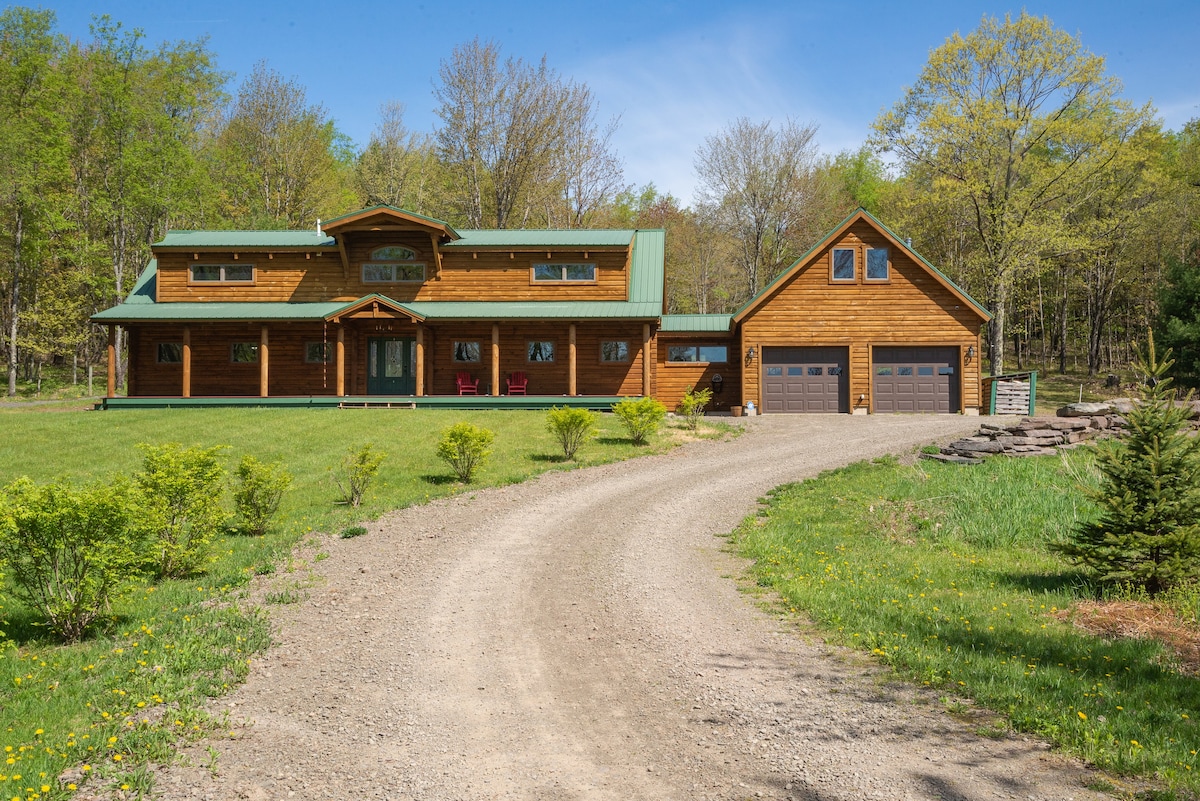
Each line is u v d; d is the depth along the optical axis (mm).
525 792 5711
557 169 51062
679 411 32500
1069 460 19266
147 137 44281
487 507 16406
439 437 23719
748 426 28016
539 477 19500
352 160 70750
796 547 13289
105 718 6672
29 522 8906
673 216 66188
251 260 33688
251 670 8148
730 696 7398
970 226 48719
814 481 18547
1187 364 40562
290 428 24453
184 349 31688
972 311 31094
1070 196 43125
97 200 42000
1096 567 10656
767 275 59375
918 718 6805
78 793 5559
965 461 20078
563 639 9125
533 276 33656
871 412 31281
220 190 49125
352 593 10945
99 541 9219
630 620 9758
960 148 41219
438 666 8312
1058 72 40062
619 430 26312
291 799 5590
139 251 47250
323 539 13844
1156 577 10312
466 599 10656
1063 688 7254
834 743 6371
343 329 31500
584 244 33250
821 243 31250
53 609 9070
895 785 5676
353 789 5746
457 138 49438
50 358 53906
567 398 30812
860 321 31500
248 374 33500
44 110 41094
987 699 7035
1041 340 63375
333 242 33625
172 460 11883
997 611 9820
